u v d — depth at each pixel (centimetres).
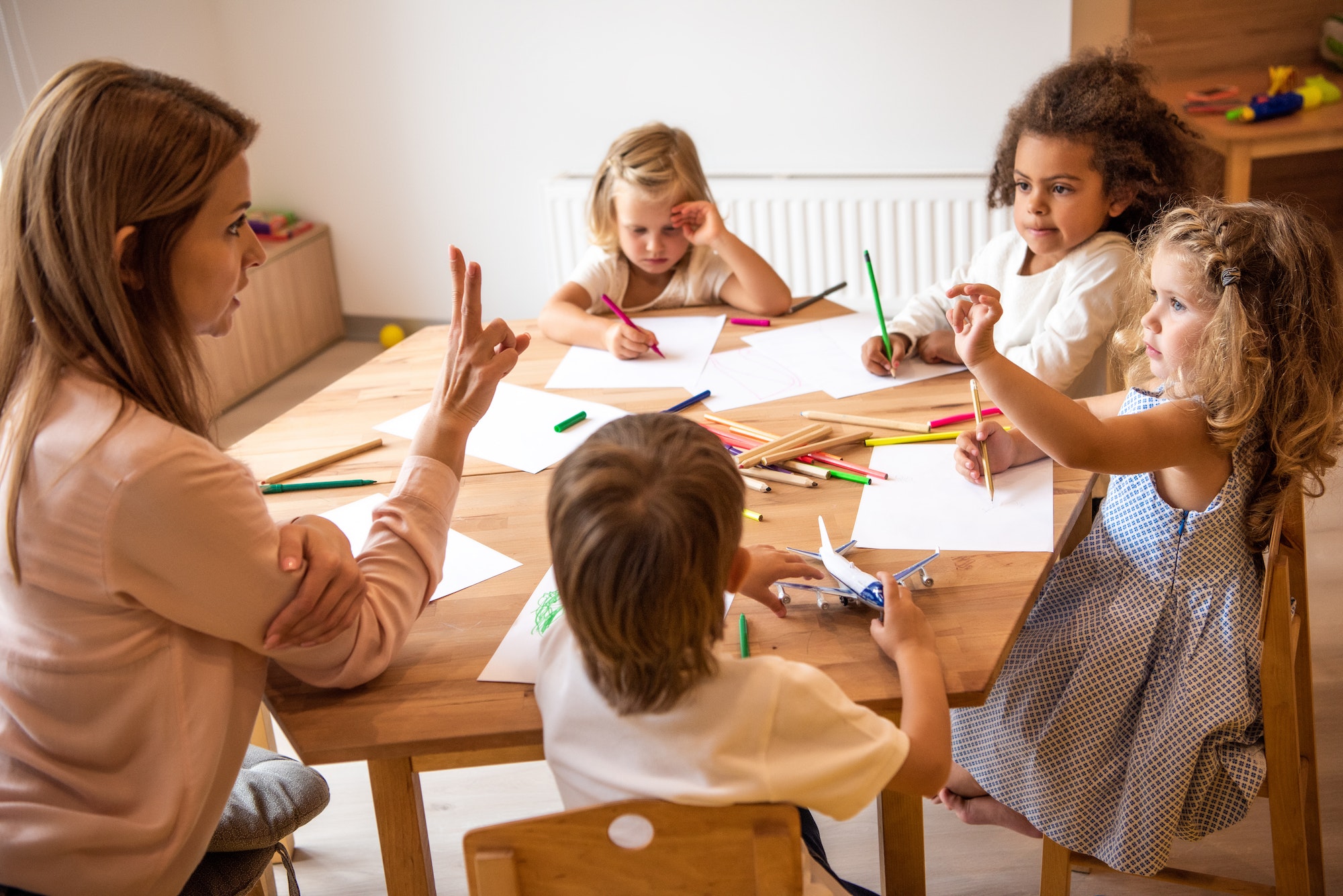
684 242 190
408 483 108
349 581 95
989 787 132
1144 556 124
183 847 92
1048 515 120
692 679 82
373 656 98
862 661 99
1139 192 171
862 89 308
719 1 304
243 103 335
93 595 86
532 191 336
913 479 129
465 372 112
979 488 126
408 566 104
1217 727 117
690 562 76
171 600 88
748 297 186
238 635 91
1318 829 140
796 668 85
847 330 175
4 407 91
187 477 85
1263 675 120
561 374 165
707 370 163
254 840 116
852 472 131
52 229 85
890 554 115
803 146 319
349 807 181
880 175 313
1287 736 122
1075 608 128
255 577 89
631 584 76
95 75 87
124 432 85
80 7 272
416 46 321
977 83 302
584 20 311
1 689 90
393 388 166
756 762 82
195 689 91
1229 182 302
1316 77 333
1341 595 214
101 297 86
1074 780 125
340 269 357
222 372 309
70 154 84
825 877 106
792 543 117
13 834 87
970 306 117
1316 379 116
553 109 324
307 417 157
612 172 186
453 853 168
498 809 177
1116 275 167
